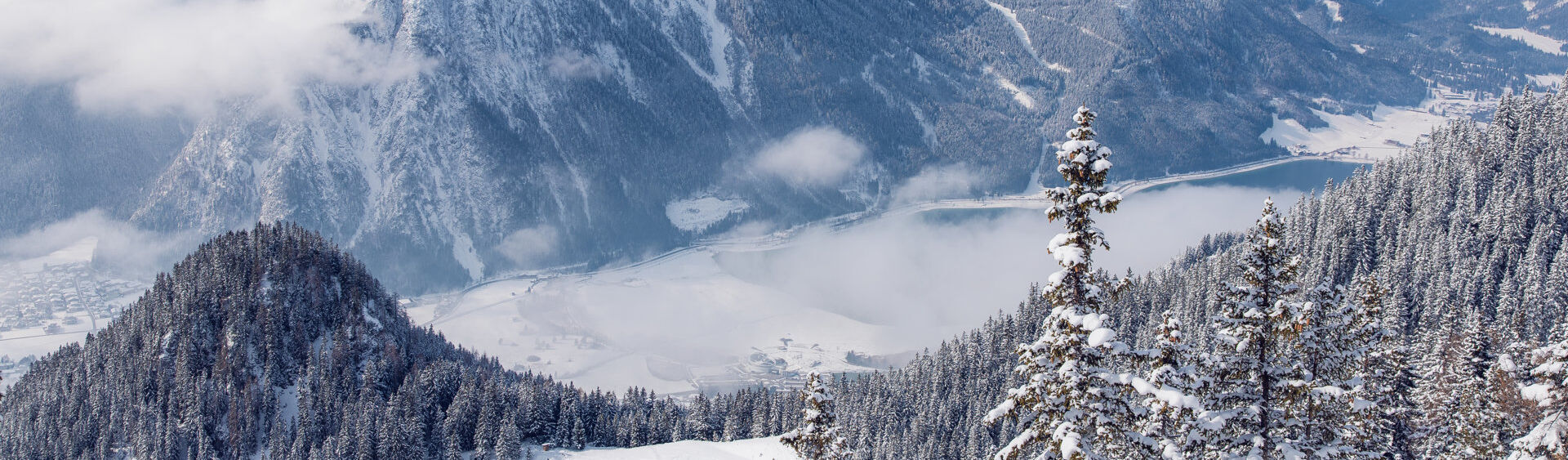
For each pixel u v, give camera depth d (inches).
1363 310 2330.2
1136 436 1434.5
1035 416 1494.8
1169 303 7440.9
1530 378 2399.1
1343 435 1658.5
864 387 7593.5
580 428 6569.9
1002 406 1492.4
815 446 2438.5
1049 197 1411.2
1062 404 1430.9
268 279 7381.9
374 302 7775.6
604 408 7057.1
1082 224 1393.9
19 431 6717.5
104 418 6663.4
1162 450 1469.0
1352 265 7165.4
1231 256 7027.6
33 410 6998.0
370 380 6909.5
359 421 6289.4
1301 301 1643.7
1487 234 6909.5
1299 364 1581.0
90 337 7682.1
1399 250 6879.9
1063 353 1414.9
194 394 6550.2
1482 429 2417.6
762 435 6520.7
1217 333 1654.8
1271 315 1558.8
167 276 7839.6
